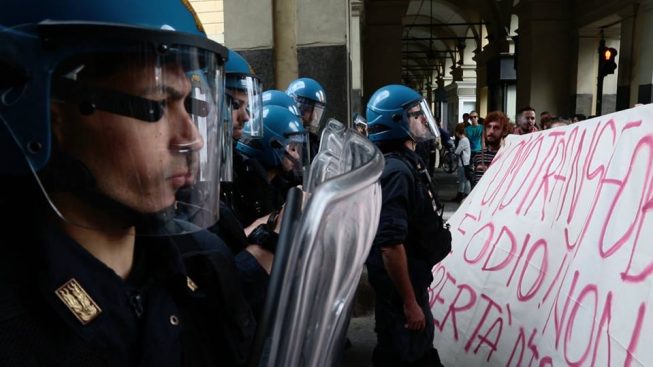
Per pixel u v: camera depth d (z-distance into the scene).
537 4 14.99
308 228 0.50
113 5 0.59
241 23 4.54
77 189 0.59
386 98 2.08
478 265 2.37
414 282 2.00
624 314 1.31
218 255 0.82
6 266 0.56
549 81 15.21
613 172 1.61
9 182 0.61
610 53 11.50
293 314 0.51
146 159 0.60
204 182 0.71
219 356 0.77
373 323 3.54
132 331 0.64
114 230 0.63
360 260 0.69
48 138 0.57
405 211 1.91
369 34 16.22
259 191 2.16
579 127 2.03
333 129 1.33
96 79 0.58
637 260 1.33
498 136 4.89
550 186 2.08
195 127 0.65
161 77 0.61
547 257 1.86
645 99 11.32
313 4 4.51
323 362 0.68
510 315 1.97
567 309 1.58
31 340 0.54
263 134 2.40
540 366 1.64
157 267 0.71
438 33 33.41
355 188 0.57
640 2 11.44
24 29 0.57
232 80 2.10
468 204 2.96
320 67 4.57
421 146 3.13
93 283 0.61
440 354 2.40
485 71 23.38
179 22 0.66
